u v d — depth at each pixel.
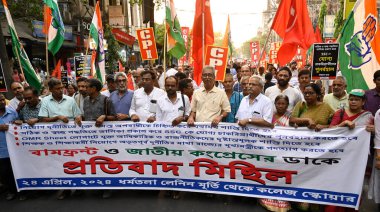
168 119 4.38
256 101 4.12
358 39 5.14
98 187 4.42
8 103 5.62
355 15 5.16
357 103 3.66
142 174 4.34
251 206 4.08
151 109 4.91
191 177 4.23
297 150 3.80
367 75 5.09
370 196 3.88
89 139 4.33
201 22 6.22
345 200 3.71
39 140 4.37
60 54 16.06
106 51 16.56
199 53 6.28
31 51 14.09
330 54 5.26
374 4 4.97
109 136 4.30
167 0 6.46
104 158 4.36
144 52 6.98
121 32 13.48
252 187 4.04
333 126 3.75
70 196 4.52
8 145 4.37
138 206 4.16
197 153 4.15
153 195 4.47
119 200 4.35
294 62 12.75
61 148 4.38
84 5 16.34
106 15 20.58
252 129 3.91
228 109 4.31
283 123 4.14
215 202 4.21
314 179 3.80
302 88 5.27
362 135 3.56
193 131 4.11
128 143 4.29
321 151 3.72
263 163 3.95
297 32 5.80
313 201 3.83
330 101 4.79
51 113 4.45
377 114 3.56
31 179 4.46
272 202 3.95
